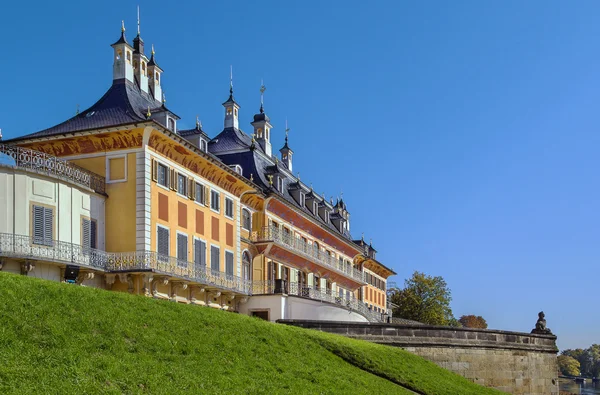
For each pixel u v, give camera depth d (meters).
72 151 41.81
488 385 43.75
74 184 37.69
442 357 41.06
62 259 35.78
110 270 39.16
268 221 57.81
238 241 51.50
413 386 29.70
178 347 22.52
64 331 20.12
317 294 58.09
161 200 41.59
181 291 43.62
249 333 27.02
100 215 40.12
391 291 115.19
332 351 30.34
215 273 46.97
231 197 51.06
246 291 50.41
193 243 44.94
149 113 41.44
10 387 16.00
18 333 19.06
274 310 50.16
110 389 17.59
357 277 82.00
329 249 74.75
